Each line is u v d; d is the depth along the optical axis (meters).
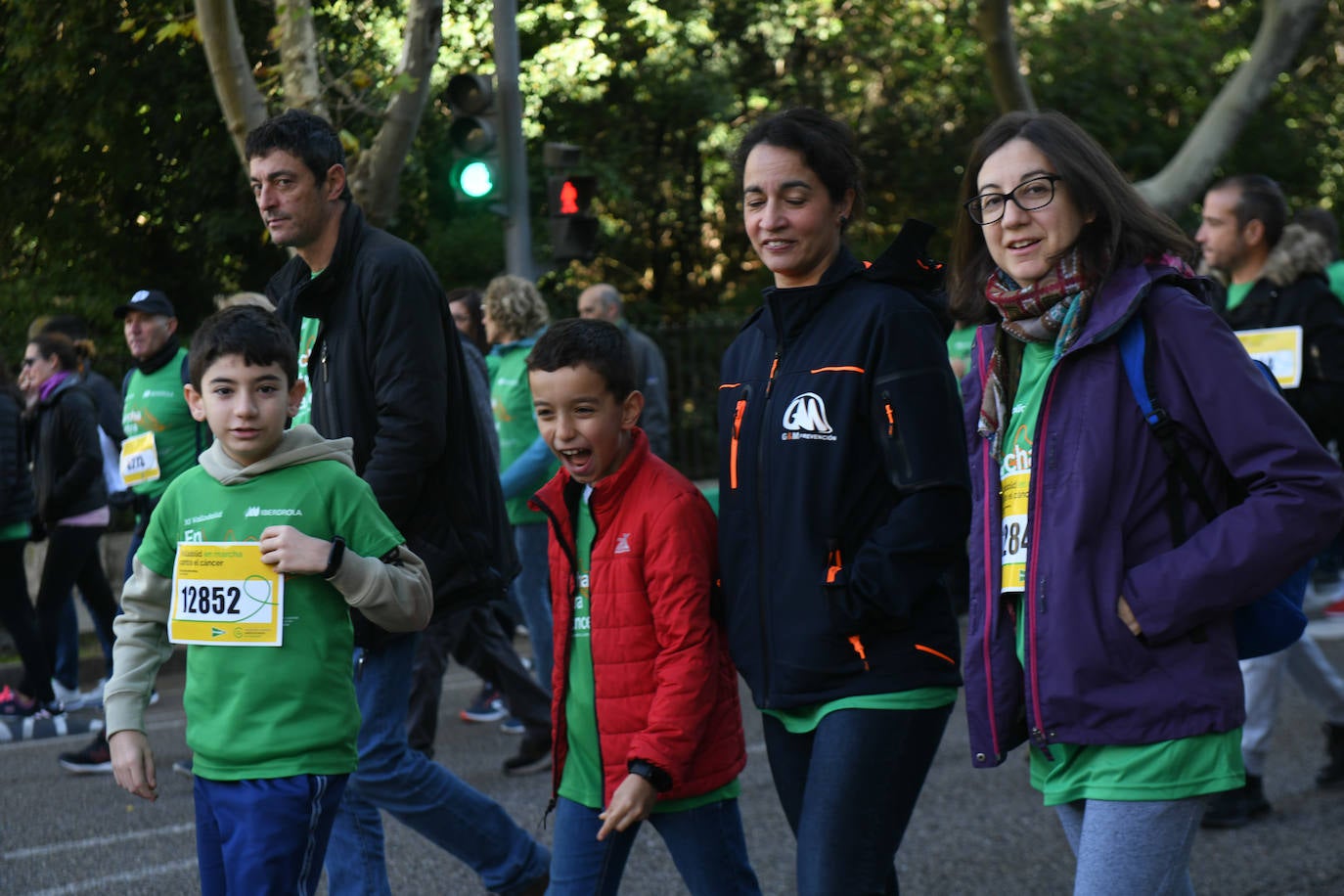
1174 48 18.41
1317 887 4.21
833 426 2.74
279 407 2.94
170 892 4.62
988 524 2.68
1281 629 2.56
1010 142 2.64
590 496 3.06
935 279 2.88
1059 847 4.74
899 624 2.71
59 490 7.46
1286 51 10.74
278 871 2.83
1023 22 18.22
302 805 2.87
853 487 2.74
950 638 2.78
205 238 13.44
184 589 2.92
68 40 12.03
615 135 16.84
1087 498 2.49
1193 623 2.42
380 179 8.68
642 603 2.99
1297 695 6.95
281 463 2.95
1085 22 18.09
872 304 2.77
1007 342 2.73
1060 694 2.48
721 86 17.00
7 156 13.02
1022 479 2.63
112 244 13.62
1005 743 2.64
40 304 12.95
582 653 3.08
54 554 7.54
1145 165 18.59
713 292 19.47
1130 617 2.44
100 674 9.45
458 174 9.25
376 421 3.58
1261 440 2.41
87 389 7.57
